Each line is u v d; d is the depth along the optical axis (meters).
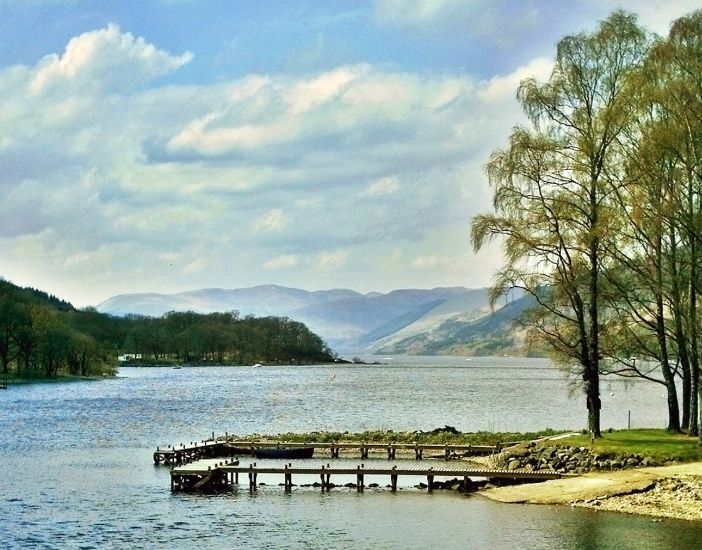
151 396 193.62
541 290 64.31
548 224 63.56
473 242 64.44
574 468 62.09
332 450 81.62
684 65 60.44
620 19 63.34
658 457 60.12
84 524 53.62
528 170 63.53
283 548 47.06
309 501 59.28
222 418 134.75
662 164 60.47
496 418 133.50
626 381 71.50
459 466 73.44
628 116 61.72
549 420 128.88
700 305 64.44
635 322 66.12
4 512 57.16
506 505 55.12
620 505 52.44
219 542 48.66
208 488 64.75
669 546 43.94
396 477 63.22
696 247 60.78
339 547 47.00
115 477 71.44
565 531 47.75
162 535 50.53
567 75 63.75
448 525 50.81
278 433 110.25
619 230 62.16
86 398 184.25
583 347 64.81
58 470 75.81
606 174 62.84
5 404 164.12
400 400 182.25
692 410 65.44
